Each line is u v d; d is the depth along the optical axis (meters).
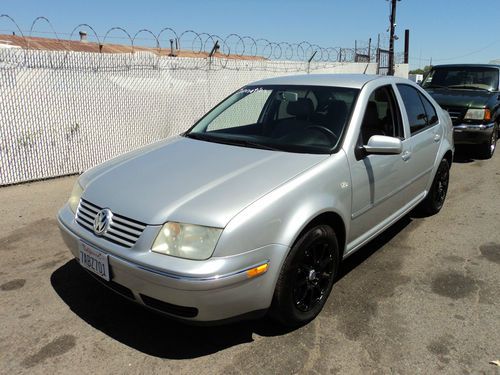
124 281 2.73
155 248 2.62
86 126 7.33
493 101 8.77
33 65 6.61
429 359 2.83
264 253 2.70
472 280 3.86
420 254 4.40
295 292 3.00
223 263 2.54
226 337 3.05
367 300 3.52
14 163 6.65
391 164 3.91
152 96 8.09
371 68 14.85
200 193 2.81
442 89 9.60
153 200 2.79
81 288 3.67
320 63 11.96
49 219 5.29
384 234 4.92
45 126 6.87
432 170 5.01
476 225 5.18
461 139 8.51
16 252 4.37
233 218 2.61
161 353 2.88
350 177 3.36
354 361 2.82
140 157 3.57
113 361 2.80
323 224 3.15
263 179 2.95
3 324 3.17
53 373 2.69
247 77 9.62
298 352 2.90
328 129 3.56
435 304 3.47
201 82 8.78
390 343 2.99
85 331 3.10
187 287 2.50
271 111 4.04
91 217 2.99
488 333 3.10
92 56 7.21
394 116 4.20
